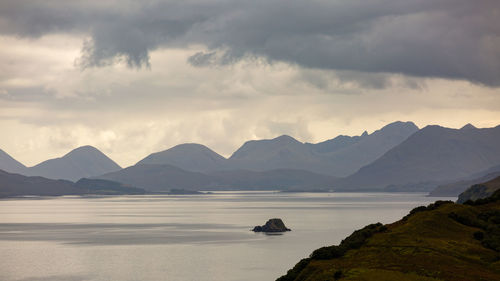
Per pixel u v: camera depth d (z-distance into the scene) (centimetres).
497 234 9925
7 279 17025
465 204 12912
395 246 9144
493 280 7425
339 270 8081
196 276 17175
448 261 8231
